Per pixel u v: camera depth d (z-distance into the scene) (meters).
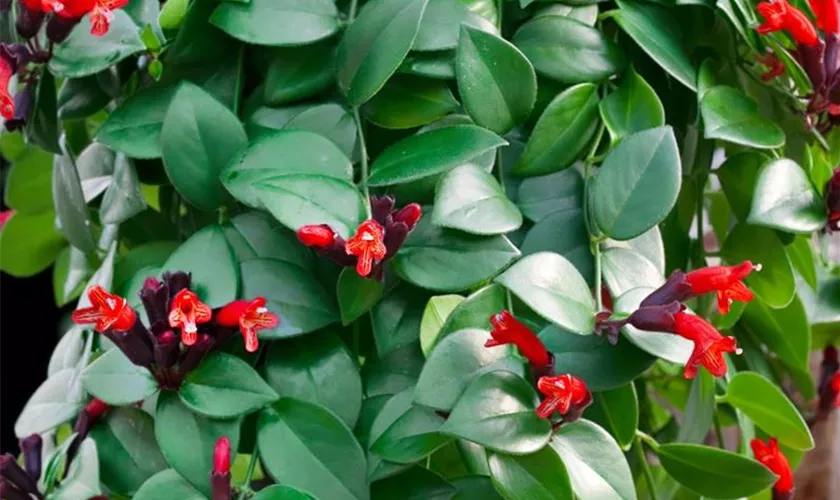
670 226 1.28
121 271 1.26
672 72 1.21
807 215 1.20
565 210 1.21
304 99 1.21
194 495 1.15
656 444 1.22
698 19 1.25
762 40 1.24
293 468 1.14
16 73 1.20
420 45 1.18
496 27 1.22
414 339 1.18
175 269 1.17
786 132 1.28
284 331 1.16
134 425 1.21
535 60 1.21
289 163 1.17
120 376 1.17
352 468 1.14
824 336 1.34
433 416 1.15
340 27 1.20
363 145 1.19
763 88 1.28
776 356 1.35
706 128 1.20
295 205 1.14
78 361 1.25
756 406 1.25
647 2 1.23
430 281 1.15
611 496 1.14
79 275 1.37
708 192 1.35
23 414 1.23
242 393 1.15
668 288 1.14
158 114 1.22
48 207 1.43
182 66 1.23
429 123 1.21
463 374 1.14
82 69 1.19
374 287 1.16
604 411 1.20
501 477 1.13
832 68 1.22
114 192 1.24
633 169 1.18
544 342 1.17
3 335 2.14
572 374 1.16
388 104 1.20
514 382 1.14
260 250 1.19
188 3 1.22
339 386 1.17
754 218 1.19
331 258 1.14
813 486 1.39
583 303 1.15
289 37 1.19
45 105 1.22
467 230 1.15
